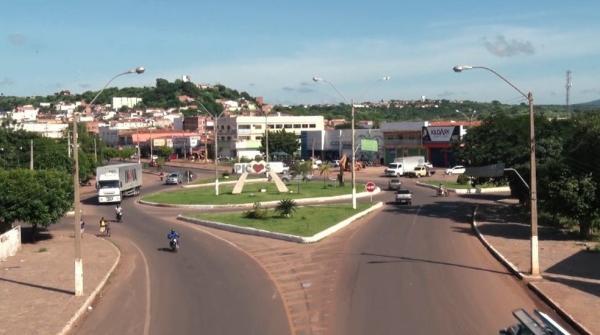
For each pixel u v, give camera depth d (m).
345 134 116.06
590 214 31.30
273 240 33.50
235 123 141.00
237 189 60.38
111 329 17.25
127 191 63.22
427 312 18.03
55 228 42.03
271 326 16.95
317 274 24.12
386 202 54.28
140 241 35.03
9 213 34.19
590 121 33.72
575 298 19.41
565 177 31.80
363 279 22.86
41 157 73.12
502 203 52.38
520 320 12.13
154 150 152.00
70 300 20.53
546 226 37.25
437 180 76.88
